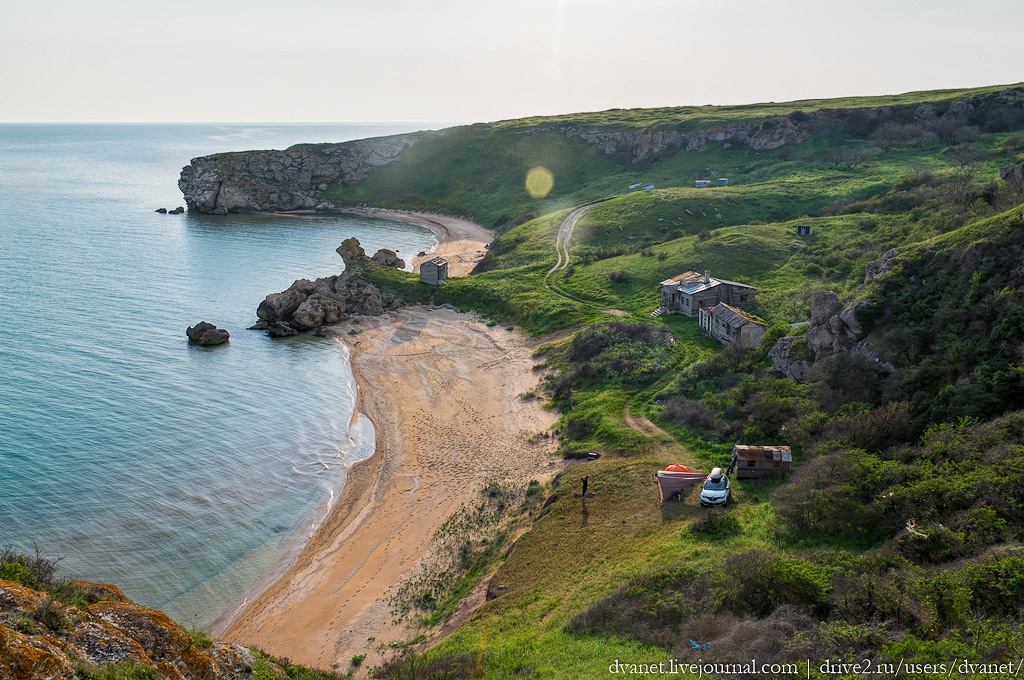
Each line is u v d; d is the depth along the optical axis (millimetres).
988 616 18906
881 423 35688
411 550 39719
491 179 195625
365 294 95688
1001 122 138375
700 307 71062
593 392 57125
